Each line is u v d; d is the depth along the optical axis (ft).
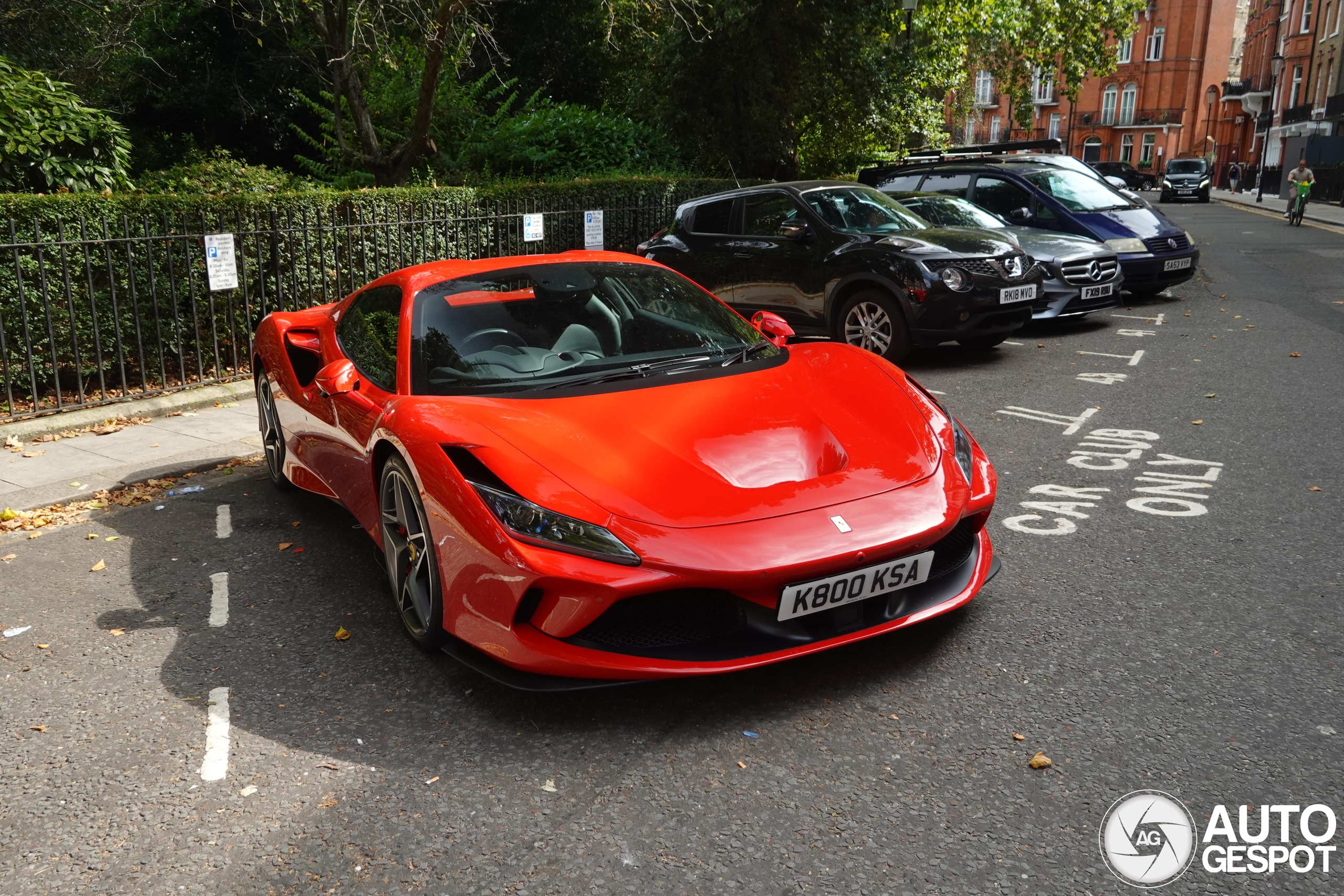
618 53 76.33
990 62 88.33
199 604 12.77
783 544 9.00
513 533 9.14
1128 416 20.07
